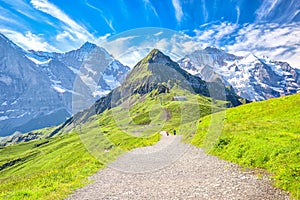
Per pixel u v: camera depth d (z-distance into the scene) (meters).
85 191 14.04
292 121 33.34
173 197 11.75
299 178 12.03
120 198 12.33
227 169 15.87
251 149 18.80
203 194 11.84
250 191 11.73
